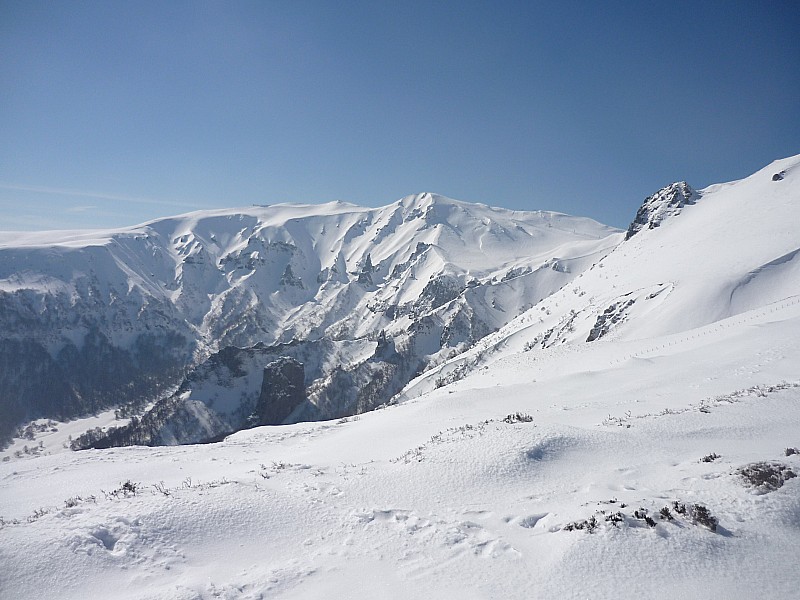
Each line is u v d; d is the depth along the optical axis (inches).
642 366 1341.0
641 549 337.4
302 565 346.9
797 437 556.1
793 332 1259.8
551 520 399.2
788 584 299.4
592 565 325.4
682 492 430.3
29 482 743.7
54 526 378.6
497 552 353.7
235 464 782.5
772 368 990.4
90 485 679.1
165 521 397.7
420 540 377.7
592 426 727.1
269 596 309.3
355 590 314.3
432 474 525.3
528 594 303.1
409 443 781.9
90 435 7775.6
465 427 767.1
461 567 337.1
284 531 401.4
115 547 360.5
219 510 424.2
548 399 1113.4
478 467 530.9
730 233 4325.8
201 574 336.8
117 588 316.5
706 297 2979.8
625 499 421.4
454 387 2234.3
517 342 5526.6
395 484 508.1
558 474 510.6
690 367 1187.3
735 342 1346.0
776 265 3083.2
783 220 4042.8
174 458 910.4
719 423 635.5
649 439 597.0
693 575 311.4
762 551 333.1
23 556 335.3
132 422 7062.0
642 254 5482.3
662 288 3545.8
